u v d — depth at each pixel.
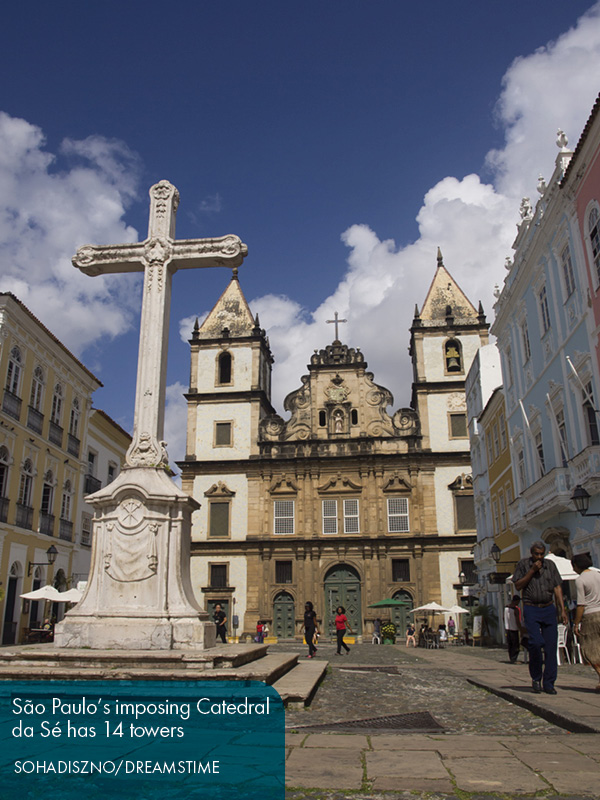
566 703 6.91
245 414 41.88
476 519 35.59
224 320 44.25
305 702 7.24
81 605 10.20
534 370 21.77
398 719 6.60
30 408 28.11
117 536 10.40
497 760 4.62
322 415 41.81
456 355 41.00
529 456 22.50
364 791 3.92
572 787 3.96
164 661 8.24
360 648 27.19
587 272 16.83
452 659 16.91
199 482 40.72
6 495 26.17
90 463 36.00
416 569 37.66
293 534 39.28
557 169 18.70
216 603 38.25
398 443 40.25
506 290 24.20
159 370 11.71
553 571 8.03
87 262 12.60
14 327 26.58
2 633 25.23
